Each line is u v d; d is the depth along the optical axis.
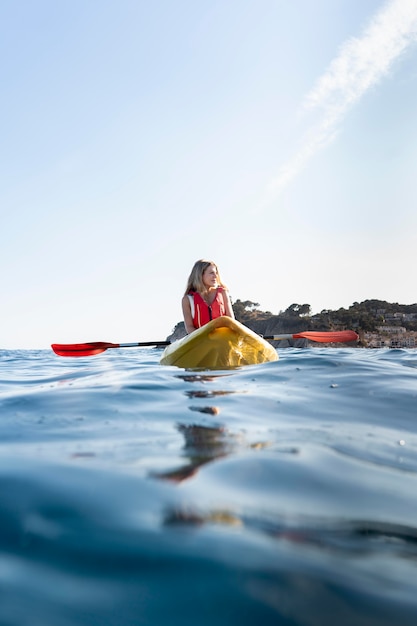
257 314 80.94
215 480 1.39
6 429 2.10
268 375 3.93
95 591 0.85
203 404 2.71
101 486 1.32
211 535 1.04
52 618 0.78
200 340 4.85
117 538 1.02
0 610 0.80
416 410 2.60
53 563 0.93
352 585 0.88
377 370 4.11
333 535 1.08
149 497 1.24
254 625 0.78
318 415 2.44
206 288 5.67
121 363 7.15
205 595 0.84
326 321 74.12
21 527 1.07
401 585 0.89
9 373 6.04
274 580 0.89
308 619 0.79
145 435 1.97
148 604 0.82
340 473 1.52
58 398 2.94
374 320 74.12
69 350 6.05
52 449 1.74
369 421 2.34
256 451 1.72
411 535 1.10
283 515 1.17
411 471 1.58
